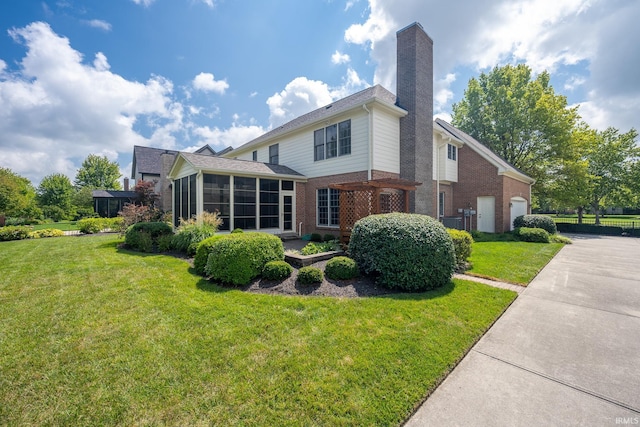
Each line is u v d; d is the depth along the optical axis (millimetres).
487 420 2127
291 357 2854
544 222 13281
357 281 5340
